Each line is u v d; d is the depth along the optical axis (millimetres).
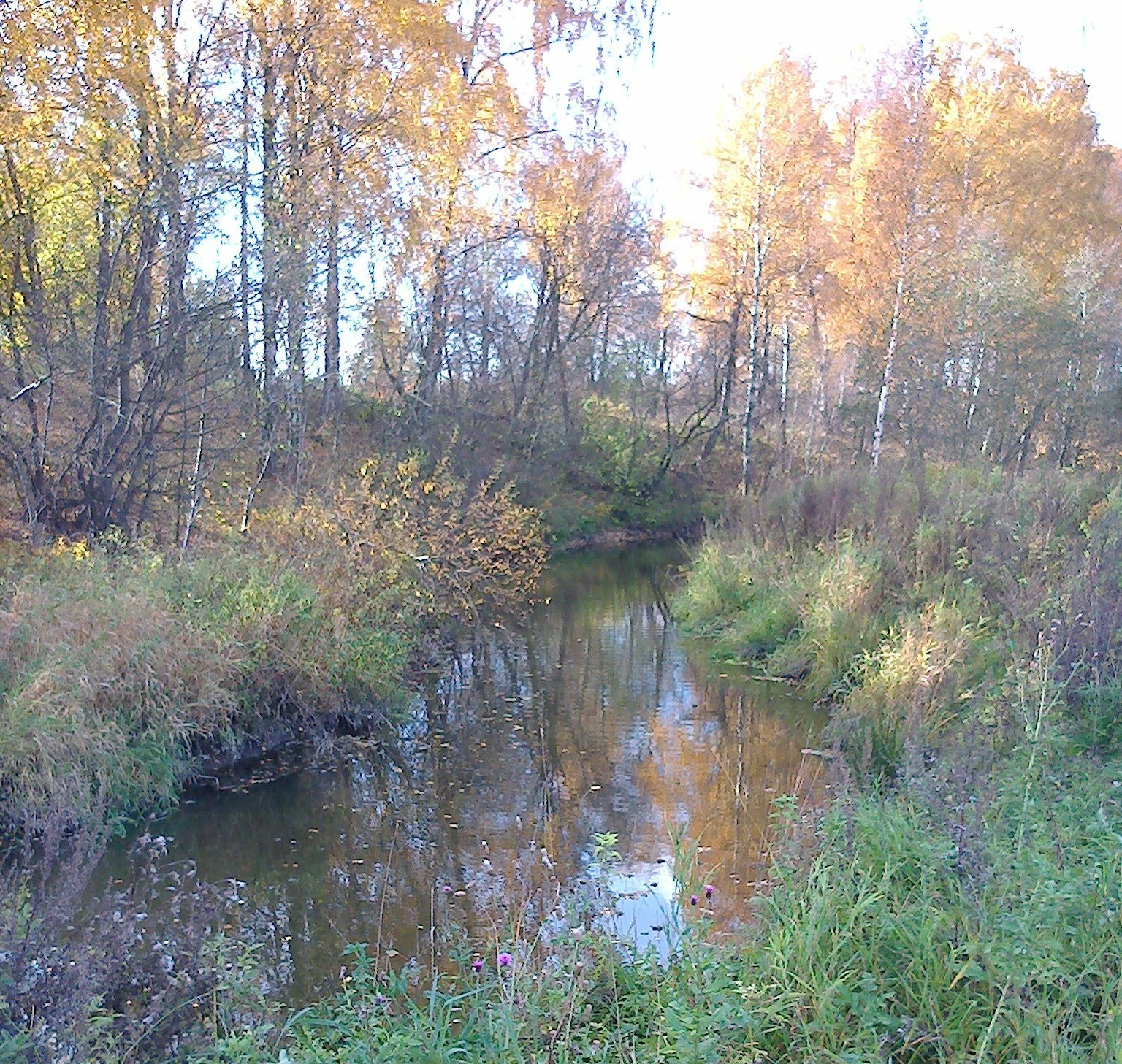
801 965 3828
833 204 22250
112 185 10586
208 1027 3801
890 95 20172
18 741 6461
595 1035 3762
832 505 13375
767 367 29203
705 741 8758
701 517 25312
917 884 4266
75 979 3740
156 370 11086
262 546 10156
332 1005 4520
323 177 12188
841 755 5887
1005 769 5164
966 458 20250
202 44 11180
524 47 16344
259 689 8516
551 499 23125
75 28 10094
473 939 5230
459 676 11359
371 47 12516
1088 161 25109
